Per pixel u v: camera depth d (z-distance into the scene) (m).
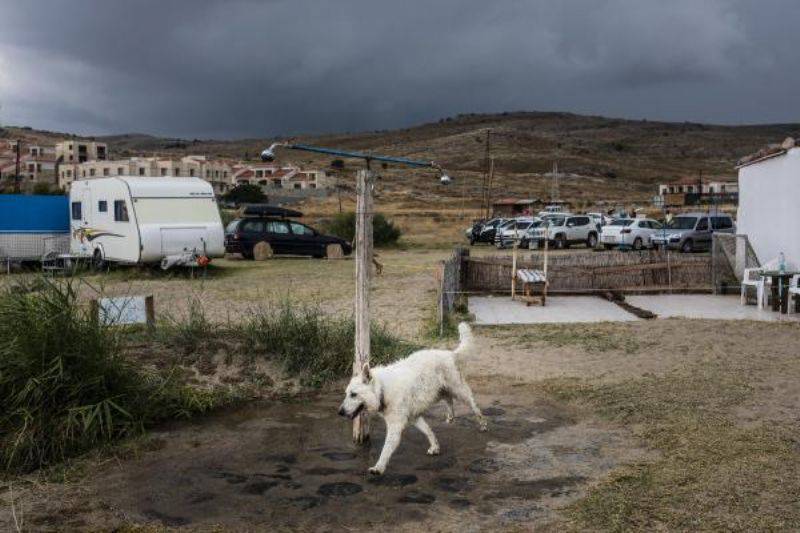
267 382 9.08
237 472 6.33
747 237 18.22
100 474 6.31
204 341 9.54
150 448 6.99
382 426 7.75
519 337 12.30
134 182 21.16
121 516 5.41
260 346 9.52
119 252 21.48
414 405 6.48
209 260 21.88
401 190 118.94
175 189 21.80
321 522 5.27
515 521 5.19
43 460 6.59
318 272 22.75
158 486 6.02
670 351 10.80
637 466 6.20
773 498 5.34
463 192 115.25
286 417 8.04
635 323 13.34
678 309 15.44
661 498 5.45
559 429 7.43
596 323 13.48
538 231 36.75
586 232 38.62
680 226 32.78
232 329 10.05
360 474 6.25
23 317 7.38
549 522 5.14
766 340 11.41
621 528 4.96
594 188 141.88
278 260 27.72
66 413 7.09
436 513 5.38
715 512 5.14
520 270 18.19
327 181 125.44
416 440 7.18
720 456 6.28
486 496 5.69
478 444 7.01
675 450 6.52
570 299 17.44
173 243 21.09
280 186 123.31
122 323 9.48
